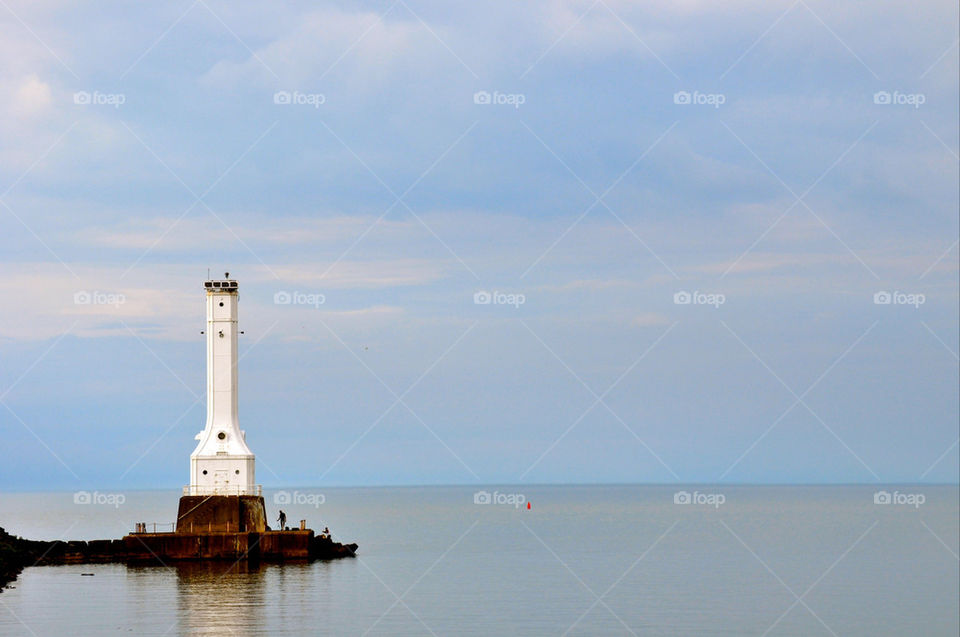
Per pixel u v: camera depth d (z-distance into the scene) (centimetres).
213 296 13325
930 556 17138
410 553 17088
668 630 10169
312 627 9669
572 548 18650
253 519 13362
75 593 11100
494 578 13700
